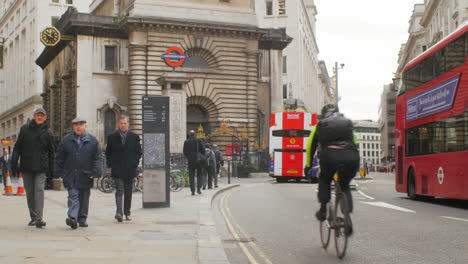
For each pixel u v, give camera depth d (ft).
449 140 52.60
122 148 40.24
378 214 45.55
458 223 38.93
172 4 157.89
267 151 156.46
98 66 156.15
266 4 243.40
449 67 52.75
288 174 113.29
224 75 163.32
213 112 163.12
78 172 36.01
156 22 153.38
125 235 32.83
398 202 59.98
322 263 25.00
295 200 62.69
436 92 56.29
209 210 49.29
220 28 160.25
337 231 26.32
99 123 155.43
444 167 53.98
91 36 155.94
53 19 248.52
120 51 158.30
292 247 29.71
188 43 158.71
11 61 301.22
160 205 51.70
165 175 51.93
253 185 102.37
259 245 30.55
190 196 66.90
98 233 33.68
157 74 155.12
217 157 95.04
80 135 36.37
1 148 311.06
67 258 24.41
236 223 40.96
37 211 36.27
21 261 23.44
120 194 40.40
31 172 36.27
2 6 324.60
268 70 176.14
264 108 174.81
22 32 277.23
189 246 28.68
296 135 114.11
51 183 89.61
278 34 175.73
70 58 167.73
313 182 115.34
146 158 51.85
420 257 25.94
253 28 163.63
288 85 238.48
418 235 33.06
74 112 157.79
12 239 30.66
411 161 64.64
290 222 41.09
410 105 65.21
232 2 165.27
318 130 27.07
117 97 157.38
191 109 165.07
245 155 152.66
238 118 164.04
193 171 68.90
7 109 305.73
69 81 168.55
